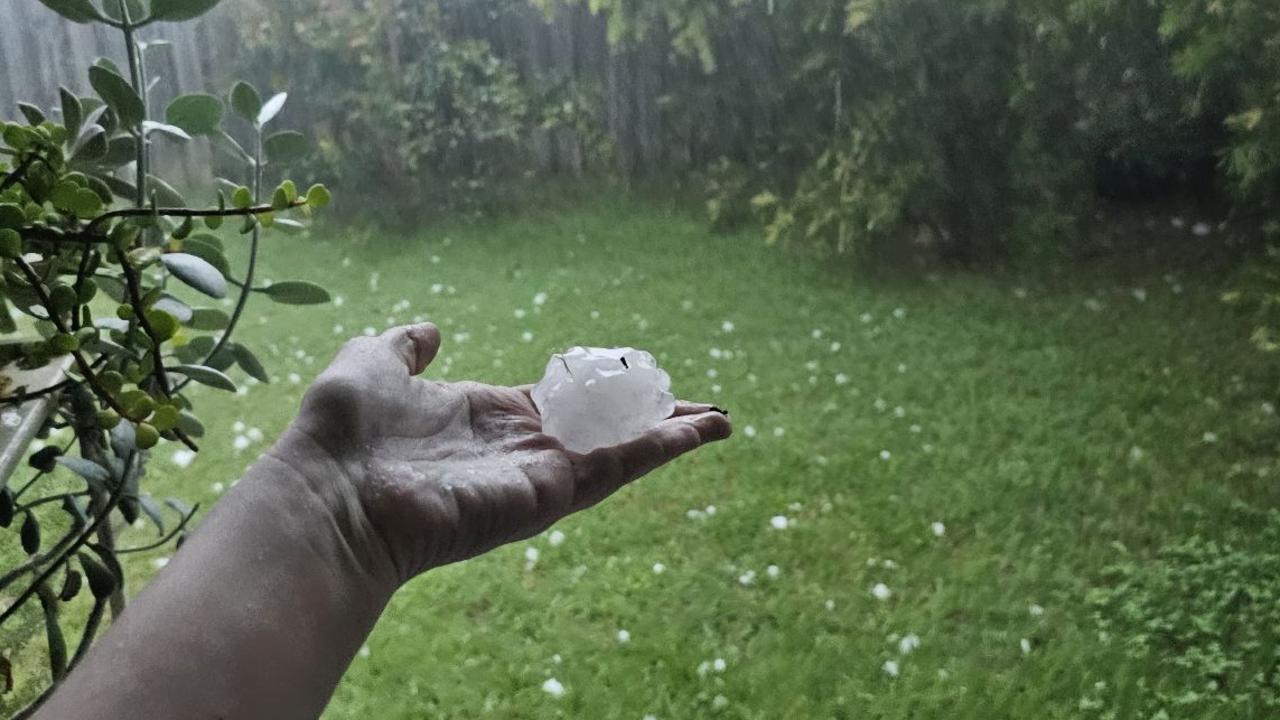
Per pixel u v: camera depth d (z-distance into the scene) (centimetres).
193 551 26
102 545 41
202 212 30
